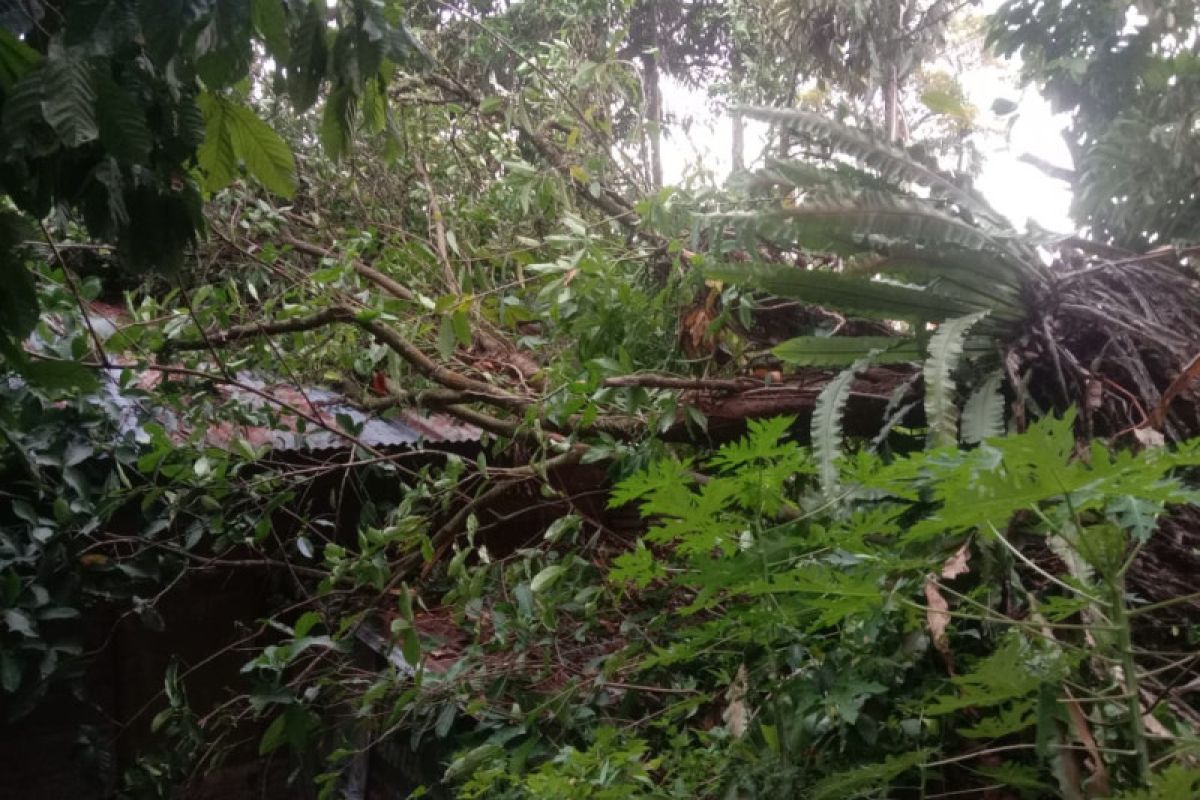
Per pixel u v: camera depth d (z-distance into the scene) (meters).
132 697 3.54
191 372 2.77
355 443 2.87
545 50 4.62
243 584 3.73
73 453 3.00
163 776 3.21
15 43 1.43
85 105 1.34
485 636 2.83
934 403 1.68
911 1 4.50
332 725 3.15
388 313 2.88
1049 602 1.36
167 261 1.81
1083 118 2.67
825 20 4.45
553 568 2.36
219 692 3.67
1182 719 1.30
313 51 1.64
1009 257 1.87
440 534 2.75
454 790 2.34
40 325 2.91
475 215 3.56
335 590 3.00
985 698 1.17
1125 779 1.21
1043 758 1.25
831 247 1.93
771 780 1.49
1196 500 0.95
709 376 2.55
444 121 4.02
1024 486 0.98
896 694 1.50
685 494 1.28
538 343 3.06
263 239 3.91
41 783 3.38
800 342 2.03
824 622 1.37
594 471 3.38
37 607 2.97
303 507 3.54
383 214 4.04
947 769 1.46
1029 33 2.74
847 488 1.54
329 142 1.87
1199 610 1.53
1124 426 1.75
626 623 2.38
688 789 1.68
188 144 1.70
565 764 1.78
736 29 5.14
